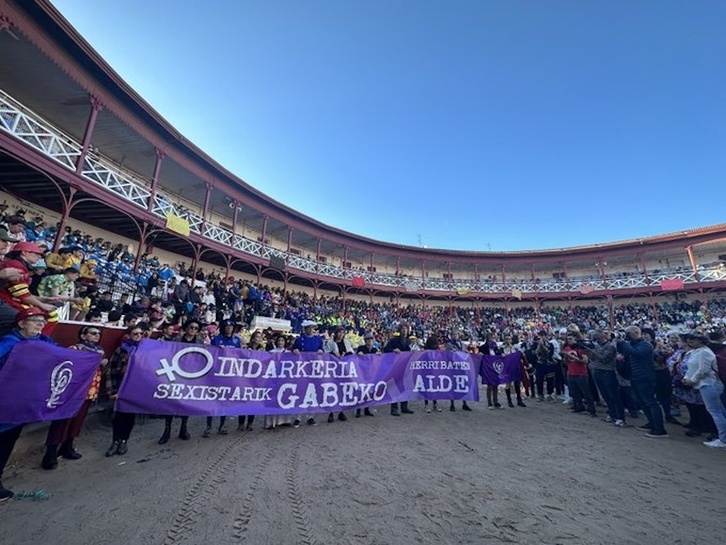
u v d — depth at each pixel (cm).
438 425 708
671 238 2856
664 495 397
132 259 1438
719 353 657
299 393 656
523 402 1009
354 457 499
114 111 1327
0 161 1062
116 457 479
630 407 838
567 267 3569
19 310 372
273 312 1827
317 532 300
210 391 571
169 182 1950
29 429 465
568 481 433
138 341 582
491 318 3234
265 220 2264
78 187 1195
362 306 2909
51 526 300
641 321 2752
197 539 284
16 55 1116
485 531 310
